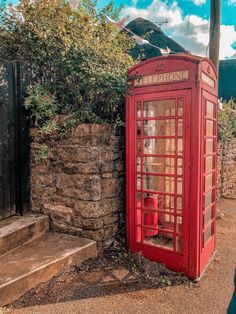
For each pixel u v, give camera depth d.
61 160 3.45
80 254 3.05
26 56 3.76
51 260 2.76
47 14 3.89
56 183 3.52
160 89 3.02
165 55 2.95
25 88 3.54
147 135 3.27
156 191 3.19
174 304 2.46
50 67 3.69
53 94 3.55
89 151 3.22
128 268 3.07
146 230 3.35
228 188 7.53
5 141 3.38
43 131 3.38
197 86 2.77
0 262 2.71
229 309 1.43
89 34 4.01
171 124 3.14
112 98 3.44
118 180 3.58
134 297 2.55
